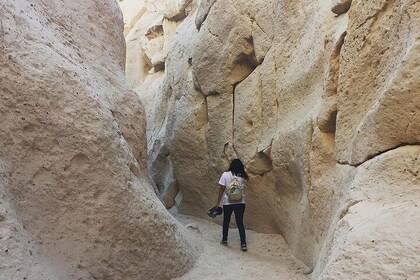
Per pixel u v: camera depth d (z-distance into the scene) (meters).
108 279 3.28
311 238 4.15
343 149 3.53
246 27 6.07
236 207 5.26
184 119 7.23
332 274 2.18
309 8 4.93
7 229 2.65
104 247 3.27
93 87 3.71
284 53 5.23
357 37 3.45
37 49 3.35
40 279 2.70
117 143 3.54
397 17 2.97
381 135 2.88
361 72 3.39
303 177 4.30
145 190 3.86
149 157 9.00
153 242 3.68
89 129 3.32
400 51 2.86
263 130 5.50
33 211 3.01
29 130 3.10
